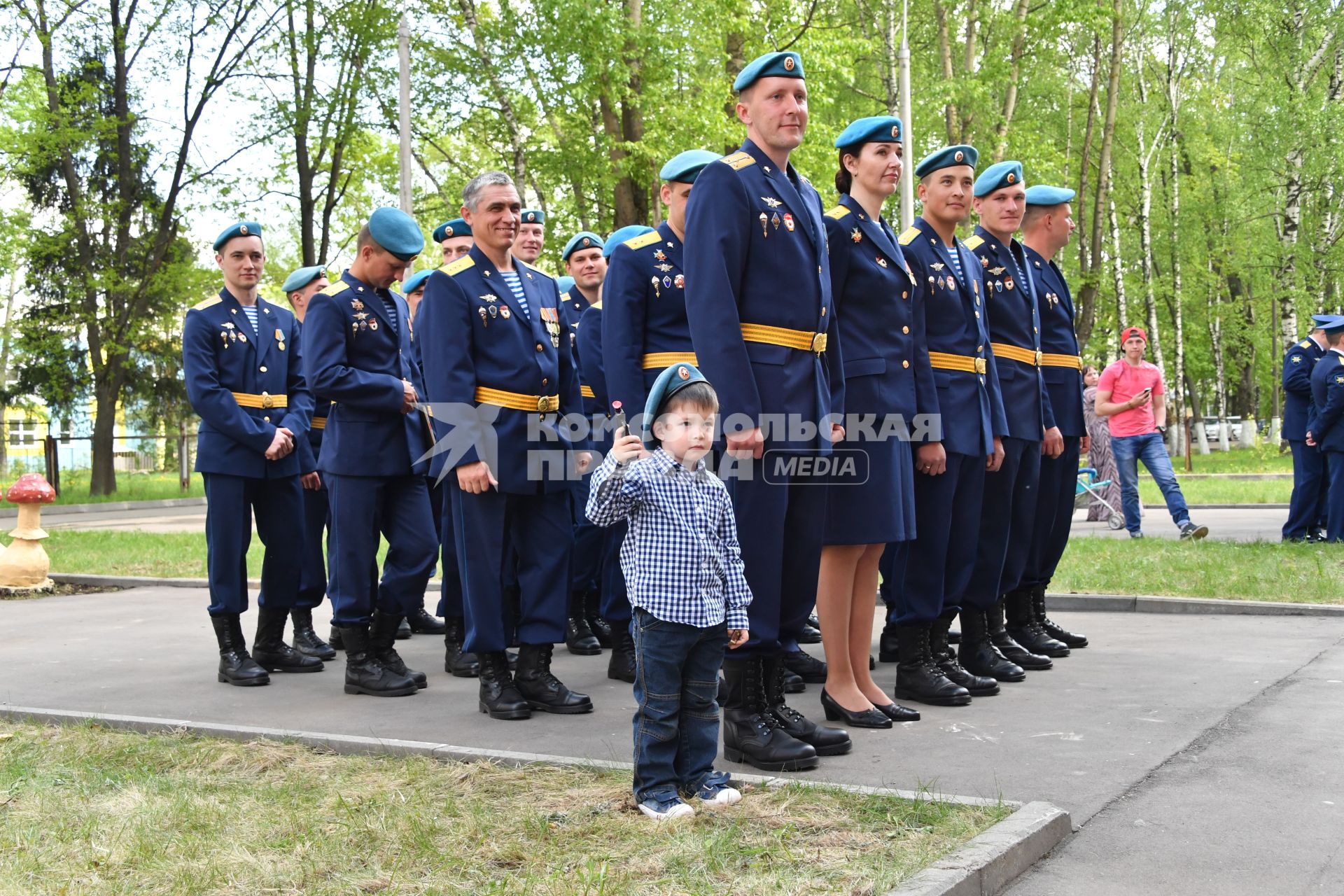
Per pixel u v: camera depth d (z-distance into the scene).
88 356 29.09
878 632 7.84
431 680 6.52
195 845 3.53
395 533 6.27
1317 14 28.16
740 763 4.48
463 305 5.64
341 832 3.63
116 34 25.31
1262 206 32.41
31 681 6.48
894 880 3.09
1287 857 3.42
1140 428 11.60
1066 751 4.51
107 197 27.83
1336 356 10.34
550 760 4.36
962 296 5.82
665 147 19.78
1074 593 8.26
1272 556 9.34
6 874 3.33
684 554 3.84
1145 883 3.28
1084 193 29.28
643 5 20.16
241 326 6.75
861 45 21.23
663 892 3.09
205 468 6.46
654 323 5.64
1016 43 24.92
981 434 5.71
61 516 23.67
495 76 20.02
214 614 6.46
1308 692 5.32
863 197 5.29
